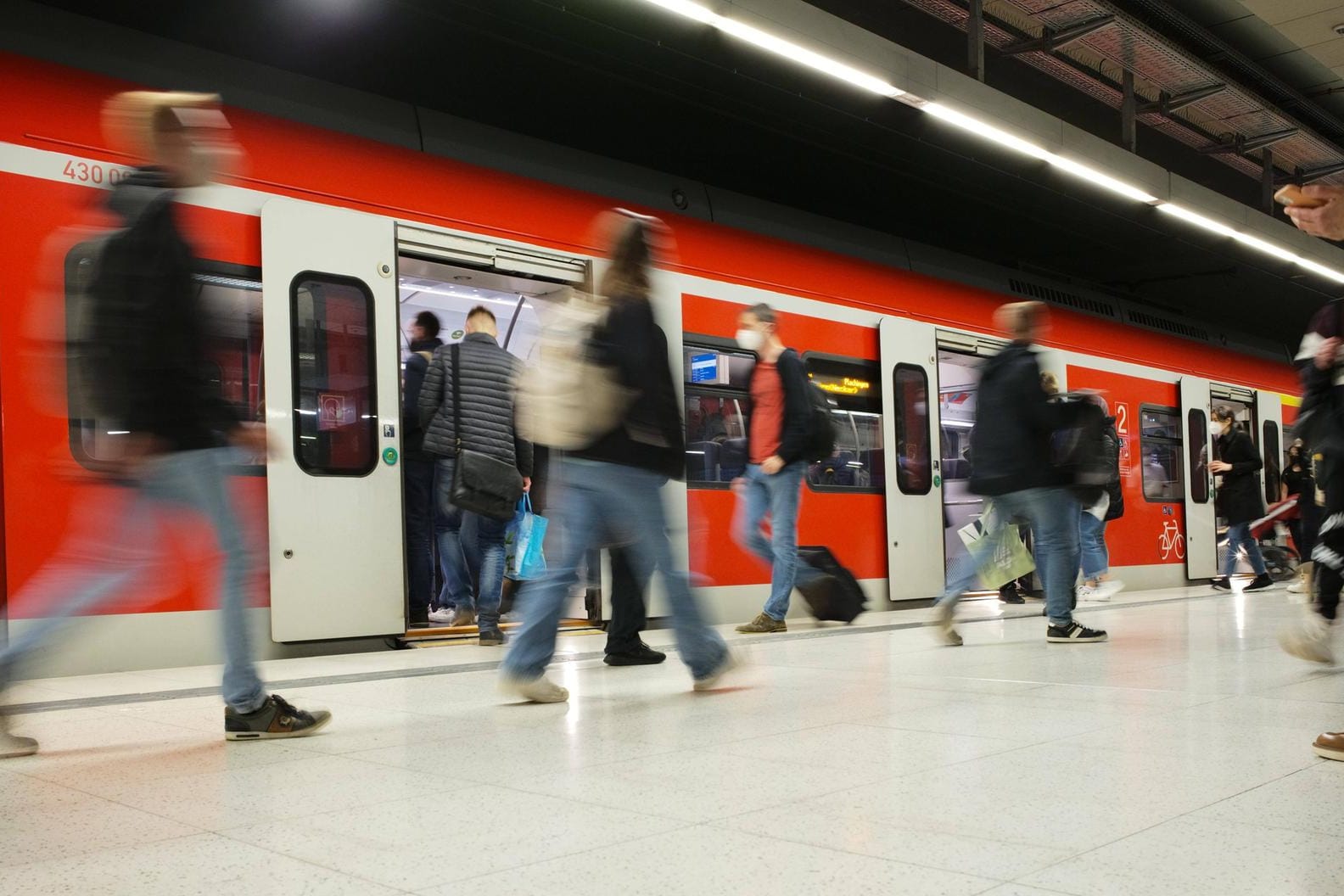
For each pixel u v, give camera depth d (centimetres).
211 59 623
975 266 1144
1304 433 442
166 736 363
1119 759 306
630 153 1537
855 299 959
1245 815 244
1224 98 1301
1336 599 465
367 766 310
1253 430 1595
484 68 1222
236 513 339
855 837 230
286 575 604
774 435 715
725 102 1284
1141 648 600
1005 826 237
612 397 414
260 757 325
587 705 421
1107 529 1249
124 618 545
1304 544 1064
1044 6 1052
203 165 323
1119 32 1098
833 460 923
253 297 602
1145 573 1305
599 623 783
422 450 677
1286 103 1419
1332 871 203
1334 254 1543
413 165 681
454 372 652
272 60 1191
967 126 954
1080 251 1944
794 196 1725
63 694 464
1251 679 466
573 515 419
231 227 596
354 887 202
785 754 320
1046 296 1230
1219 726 355
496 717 395
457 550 733
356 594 632
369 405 643
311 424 618
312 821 249
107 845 232
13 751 331
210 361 328
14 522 508
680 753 325
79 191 543
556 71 1230
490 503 642
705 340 823
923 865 210
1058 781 280
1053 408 631
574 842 230
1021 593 1066
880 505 964
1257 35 1230
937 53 1278
